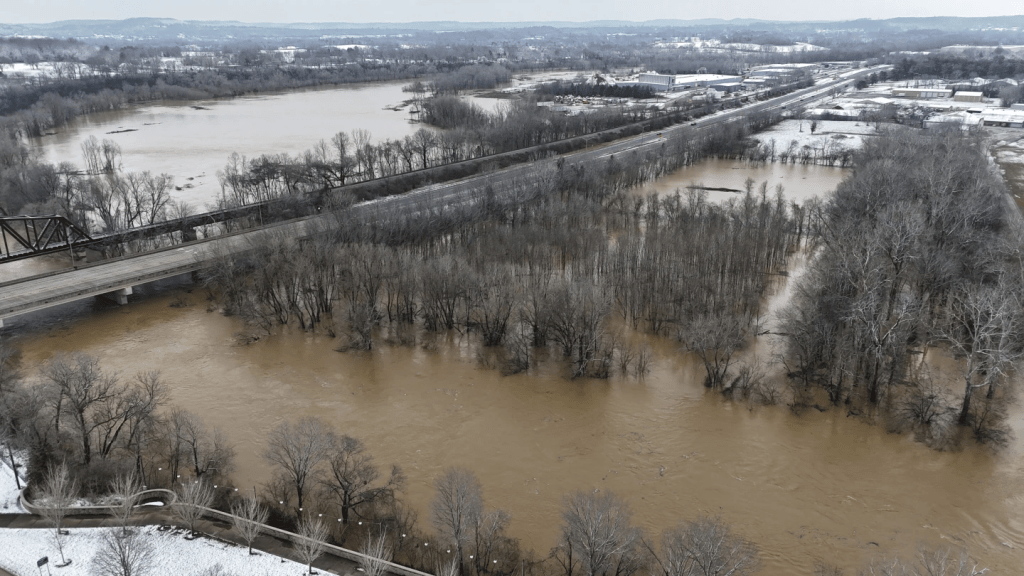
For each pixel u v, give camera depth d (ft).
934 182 496.64
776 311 432.25
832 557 258.37
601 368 386.32
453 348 415.85
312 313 436.35
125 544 225.56
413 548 254.06
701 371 388.37
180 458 295.28
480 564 247.29
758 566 252.01
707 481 301.22
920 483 298.35
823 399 357.82
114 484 269.03
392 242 511.40
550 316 398.62
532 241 502.38
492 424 342.03
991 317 323.16
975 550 260.42
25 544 239.71
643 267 456.45
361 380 381.40
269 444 305.53
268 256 454.81
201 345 417.28
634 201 650.02
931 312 418.51
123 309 464.24
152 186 577.43
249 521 238.68
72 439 292.81
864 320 352.49
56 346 412.16
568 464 312.71
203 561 233.35
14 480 275.80
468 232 542.16
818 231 570.46
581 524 230.68
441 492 256.93
